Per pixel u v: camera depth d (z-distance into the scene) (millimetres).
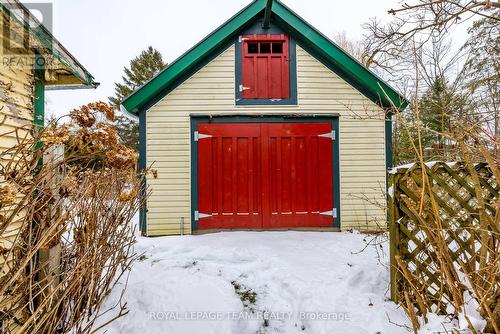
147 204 5332
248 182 5480
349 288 3182
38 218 2486
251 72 5543
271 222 5461
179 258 4070
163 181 5391
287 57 5570
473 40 4383
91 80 4199
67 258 2729
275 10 5324
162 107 5434
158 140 5406
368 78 5309
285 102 5535
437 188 2529
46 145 2264
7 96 3014
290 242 4648
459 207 2506
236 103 5504
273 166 5508
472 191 2443
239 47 5539
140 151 5367
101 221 2855
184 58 5238
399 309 2709
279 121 5531
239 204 5465
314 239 4828
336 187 5539
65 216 2289
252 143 5508
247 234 5129
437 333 2168
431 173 2520
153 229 5332
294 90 5551
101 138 2604
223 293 3180
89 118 2576
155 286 3264
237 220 5453
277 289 3275
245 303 3072
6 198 1896
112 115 2688
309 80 5578
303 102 5555
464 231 2471
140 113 5395
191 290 3197
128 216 3174
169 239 4938
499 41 4000
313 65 5594
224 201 5453
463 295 2363
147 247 4523
